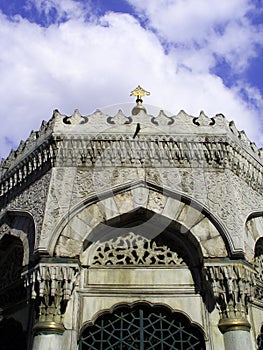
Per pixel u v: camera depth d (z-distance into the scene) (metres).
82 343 10.33
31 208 11.80
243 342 9.80
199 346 10.34
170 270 11.24
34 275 10.21
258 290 11.85
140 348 10.28
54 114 12.77
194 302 10.75
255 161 13.44
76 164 11.97
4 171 14.15
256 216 12.45
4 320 11.93
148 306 10.80
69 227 10.99
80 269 10.99
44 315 10.00
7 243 12.67
